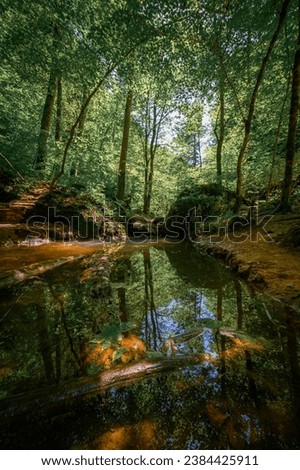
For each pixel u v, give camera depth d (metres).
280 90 8.52
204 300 3.14
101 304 3.02
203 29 5.98
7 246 6.52
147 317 2.69
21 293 3.35
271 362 1.76
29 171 10.09
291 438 1.17
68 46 6.49
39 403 1.39
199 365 1.76
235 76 7.59
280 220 6.30
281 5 5.51
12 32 6.20
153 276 4.44
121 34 6.02
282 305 2.65
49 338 2.21
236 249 5.19
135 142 19.27
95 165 11.06
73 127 7.66
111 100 14.71
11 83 8.89
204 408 1.36
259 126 10.24
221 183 12.76
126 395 1.47
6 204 8.47
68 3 5.54
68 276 4.16
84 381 1.58
